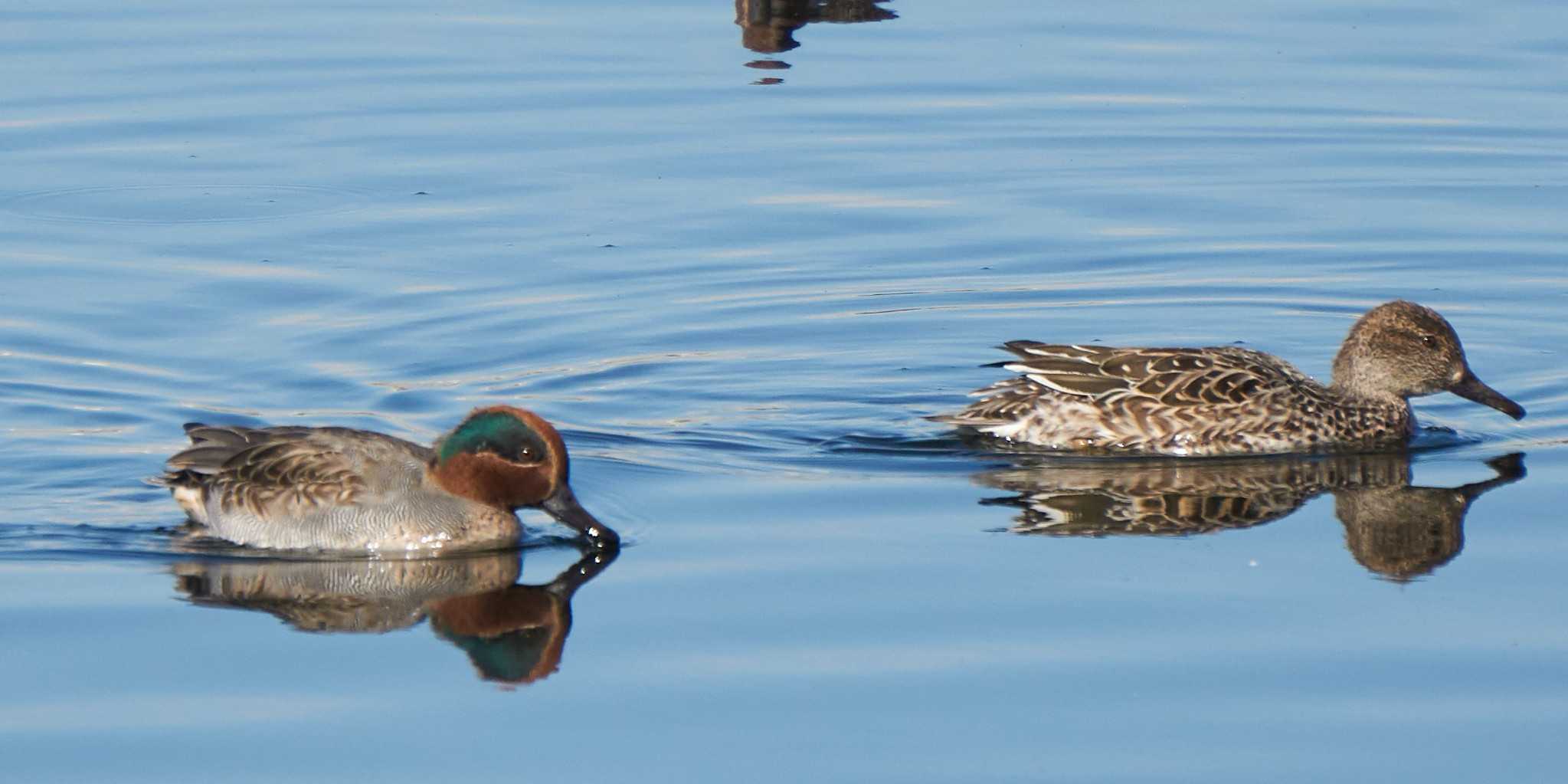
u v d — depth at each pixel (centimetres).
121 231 1945
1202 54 2555
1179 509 1324
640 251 1925
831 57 2548
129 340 1681
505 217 2005
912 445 1486
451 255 1903
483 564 1245
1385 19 2705
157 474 1403
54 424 1503
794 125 2284
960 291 1855
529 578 1214
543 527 1325
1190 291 1859
